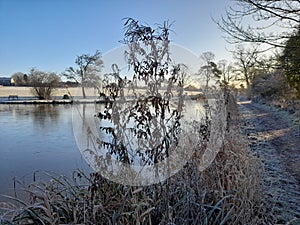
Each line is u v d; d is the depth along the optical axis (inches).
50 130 425.7
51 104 1056.8
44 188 76.9
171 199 79.5
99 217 66.2
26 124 504.1
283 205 108.5
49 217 61.0
